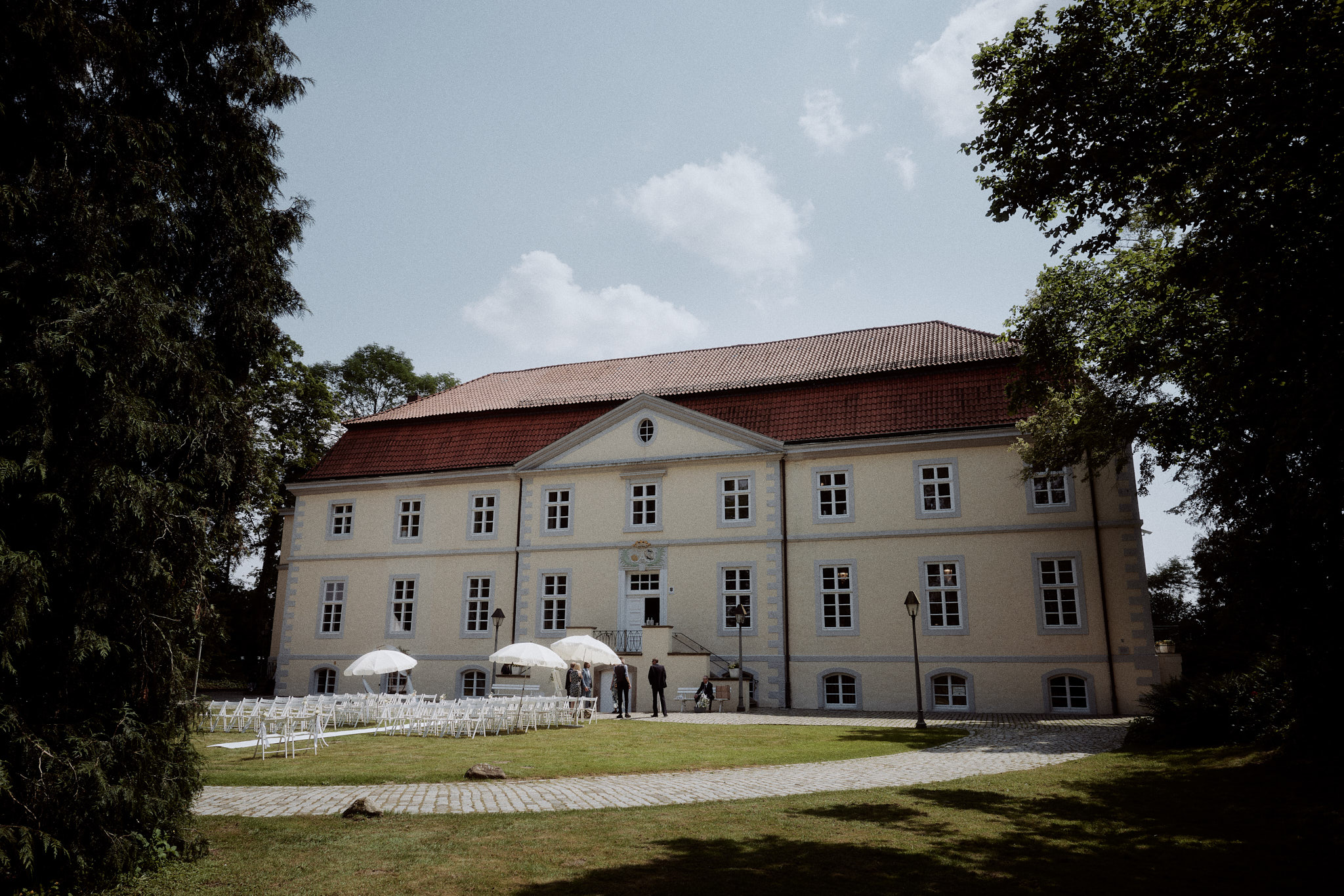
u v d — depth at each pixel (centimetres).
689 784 1134
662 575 2908
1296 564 1132
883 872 677
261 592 4397
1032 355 1808
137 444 697
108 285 691
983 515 2612
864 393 2875
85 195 691
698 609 2841
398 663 2228
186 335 795
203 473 788
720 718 2252
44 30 655
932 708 2558
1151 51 1009
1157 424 1544
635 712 2616
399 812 936
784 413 2938
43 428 641
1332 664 1114
